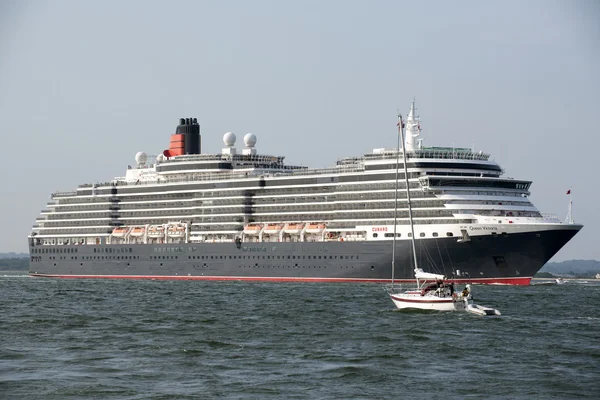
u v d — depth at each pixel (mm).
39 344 103125
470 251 196250
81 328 117875
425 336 108562
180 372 86062
